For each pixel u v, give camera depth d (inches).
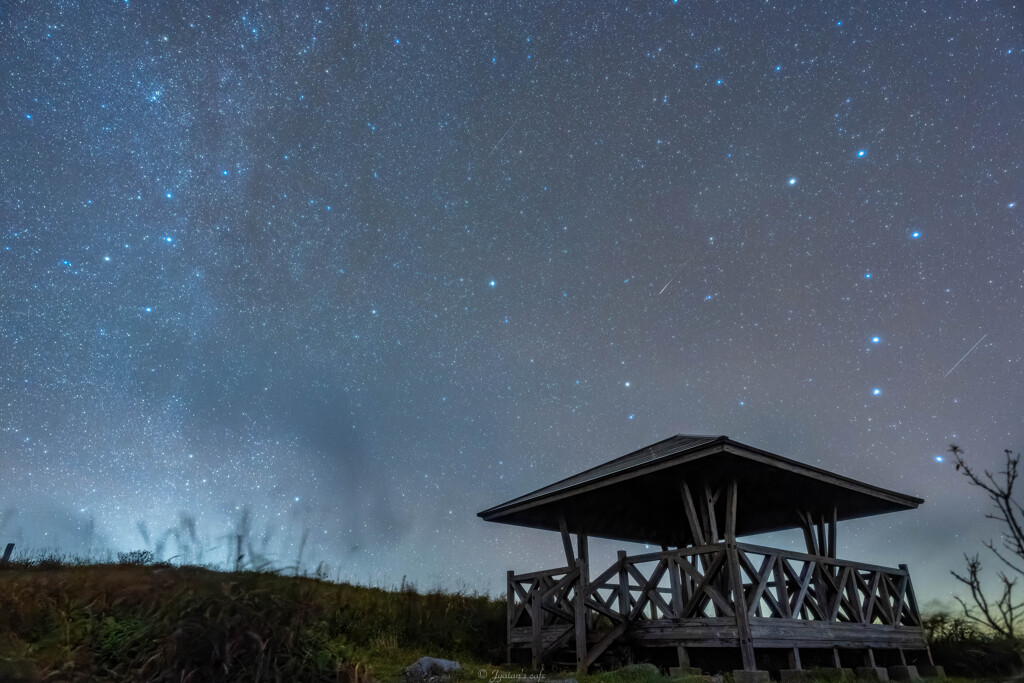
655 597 422.9
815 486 465.4
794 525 556.7
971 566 213.0
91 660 214.5
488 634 521.7
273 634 222.8
